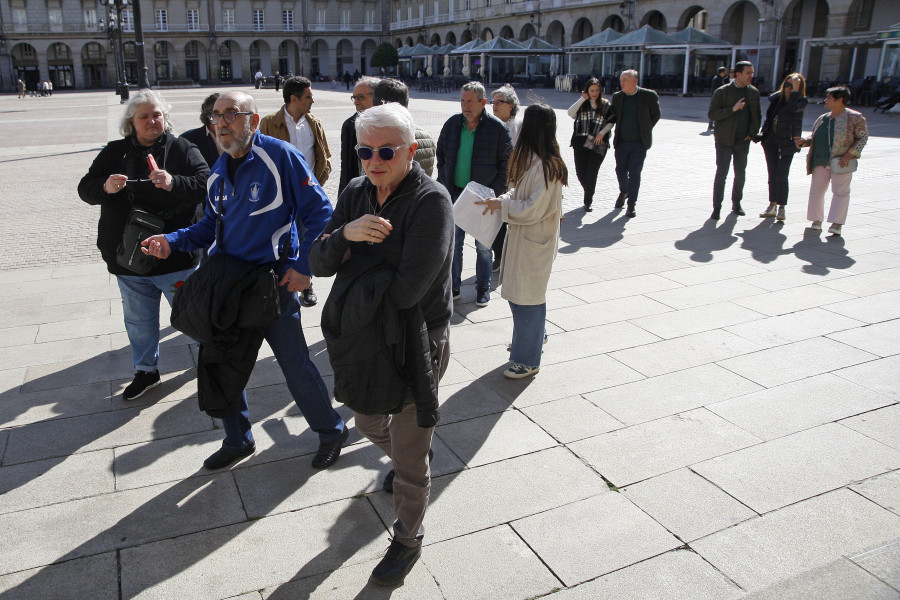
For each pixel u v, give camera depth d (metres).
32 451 3.47
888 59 26.48
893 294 5.68
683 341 4.79
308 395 3.24
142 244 3.17
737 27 38.22
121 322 5.30
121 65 36.34
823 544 2.74
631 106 8.41
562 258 6.88
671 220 8.48
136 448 3.51
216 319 2.84
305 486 3.19
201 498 3.09
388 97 4.32
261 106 30.36
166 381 4.29
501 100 6.05
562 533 2.84
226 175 3.04
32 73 64.31
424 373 2.39
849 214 8.60
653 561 2.66
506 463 3.34
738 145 8.24
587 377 4.26
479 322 5.24
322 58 72.62
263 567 2.65
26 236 8.09
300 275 3.07
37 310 5.56
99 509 3.01
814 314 5.27
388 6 73.19
